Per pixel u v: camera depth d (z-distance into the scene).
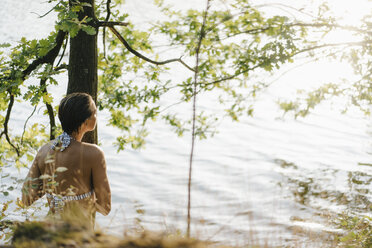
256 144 14.34
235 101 5.28
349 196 9.66
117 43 6.32
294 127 16.08
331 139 14.93
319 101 4.70
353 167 12.16
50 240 2.40
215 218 7.99
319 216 8.16
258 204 9.09
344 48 4.78
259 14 4.76
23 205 3.84
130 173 11.65
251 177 11.39
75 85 4.98
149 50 6.15
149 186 10.76
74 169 3.30
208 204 9.20
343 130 15.86
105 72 6.31
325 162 12.64
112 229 2.81
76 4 4.86
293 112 4.84
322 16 4.80
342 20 4.80
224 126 15.75
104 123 15.35
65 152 3.33
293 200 9.40
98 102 6.02
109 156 12.77
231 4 4.66
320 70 23.22
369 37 4.86
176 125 5.57
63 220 2.67
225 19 4.45
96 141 5.13
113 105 5.96
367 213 8.47
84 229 2.56
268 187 10.55
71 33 4.54
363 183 10.66
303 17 6.09
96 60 5.08
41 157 3.43
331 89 4.73
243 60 5.01
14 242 2.50
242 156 13.27
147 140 14.09
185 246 2.40
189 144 14.15
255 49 4.97
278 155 13.35
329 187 10.36
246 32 4.76
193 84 5.53
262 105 18.02
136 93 5.96
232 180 11.18
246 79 5.25
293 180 11.06
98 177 3.36
